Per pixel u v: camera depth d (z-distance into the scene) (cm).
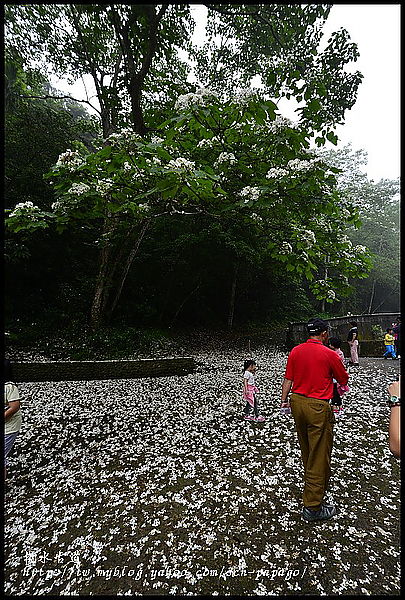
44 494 264
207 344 1277
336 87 574
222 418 461
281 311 1905
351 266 402
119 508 243
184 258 1262
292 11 578
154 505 246
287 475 288
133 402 547
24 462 324
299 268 379
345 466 303
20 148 922
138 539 208
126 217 392
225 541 204
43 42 863
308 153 343
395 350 988
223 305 1753
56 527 221
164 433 402
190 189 249
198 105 286
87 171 329
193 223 1118
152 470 304
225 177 366
